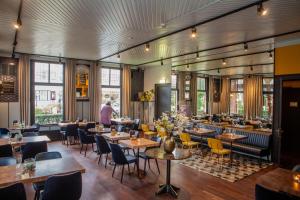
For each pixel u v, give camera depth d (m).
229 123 10.15
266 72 13.16
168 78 10.67
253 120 11.48
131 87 11.50
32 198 3.86
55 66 9.08
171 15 4.14
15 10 3.97
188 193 4.14
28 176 2.62
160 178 4.86
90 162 5.96
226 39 5.86
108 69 10.56
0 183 2.41
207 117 12.02
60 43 6.50
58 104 9.19
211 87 14.91
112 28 4.99
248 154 6.34
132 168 5.52
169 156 3.95
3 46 6.91
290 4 3.61
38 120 8.72
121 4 3.67
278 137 6.14
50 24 4.74
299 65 5.68
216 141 5.75
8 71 7.93
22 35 5.66
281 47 6.06
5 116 7.86
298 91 6.98
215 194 4.11
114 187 4.34
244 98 14.71
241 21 4.44
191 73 13.45
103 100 10.45
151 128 11.02
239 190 4.30
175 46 6.73
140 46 6.76
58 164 3.11
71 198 2.67
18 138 4.94
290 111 7.12
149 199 3.87
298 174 2.86
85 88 9.72
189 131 7.54
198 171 5.37
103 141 5.32
